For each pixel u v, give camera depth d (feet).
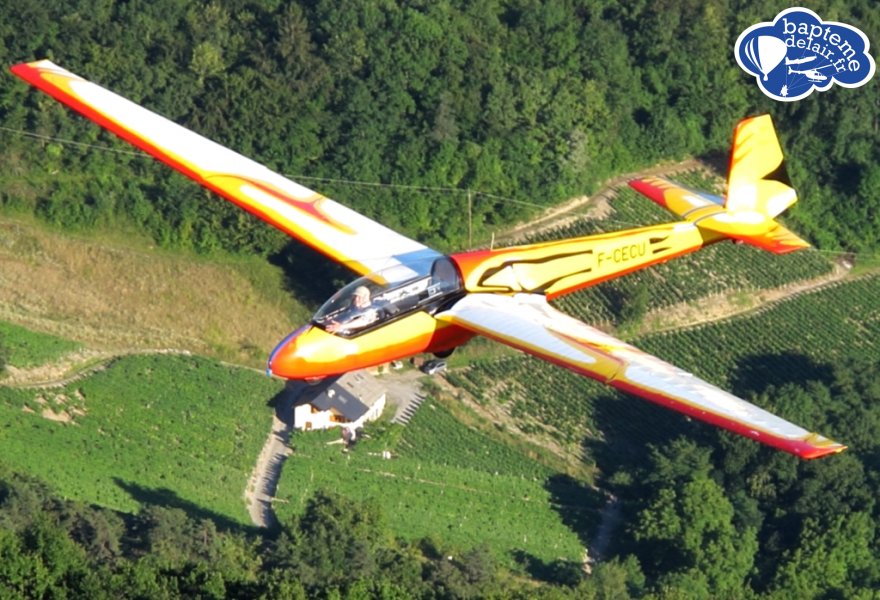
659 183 614.75
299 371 492.13
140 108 578.25
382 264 527.40
